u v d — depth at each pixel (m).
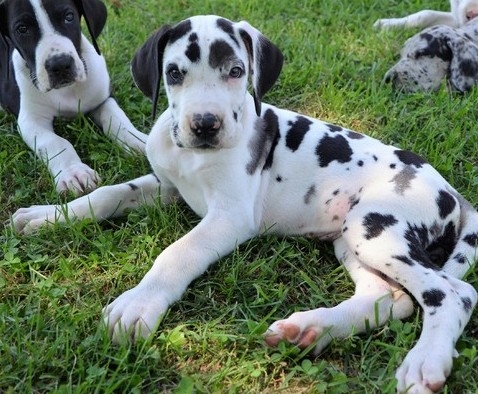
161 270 0.98
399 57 1.59
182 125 0.99
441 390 0.87
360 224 1.00
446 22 1.71
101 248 1.07
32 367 0.89
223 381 0.90
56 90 1.32
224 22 1.02
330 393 0.88
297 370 0.91
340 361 0.93
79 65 1.28
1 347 0.91
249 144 1.06
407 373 0.88
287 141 1.09
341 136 1.09
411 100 1.42
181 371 0.91
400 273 0.96
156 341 0.93
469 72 1.46
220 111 0.98
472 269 1.01
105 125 1.34
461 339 0.94
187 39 1.00
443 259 1.05
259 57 1.04
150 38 1.05
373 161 1.07
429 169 1.06
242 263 1.04
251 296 1.02
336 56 1.58
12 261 1.04
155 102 1.04
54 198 1.18
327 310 0.94
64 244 1.08
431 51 1.47
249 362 0.91
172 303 0.98
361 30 1.69
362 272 1.00
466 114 1.38
